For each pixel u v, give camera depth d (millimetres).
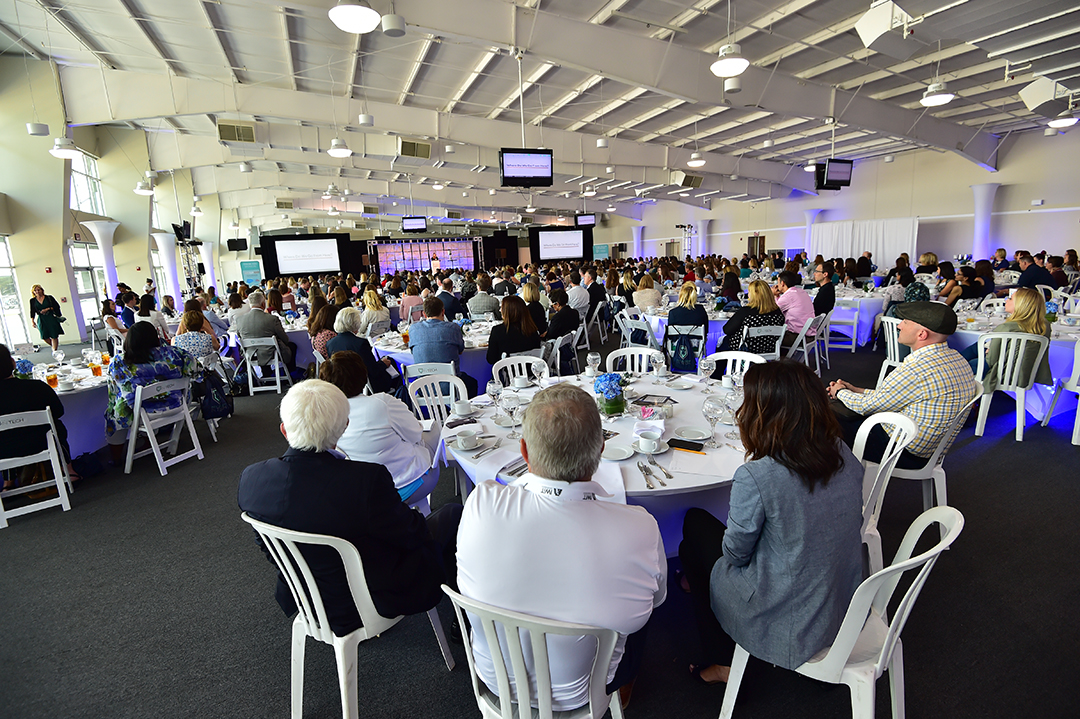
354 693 1511
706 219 22234
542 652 1051
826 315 5855
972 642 1836
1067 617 1928
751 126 11375
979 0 4430
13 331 9531
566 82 8367
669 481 1674
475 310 7531
